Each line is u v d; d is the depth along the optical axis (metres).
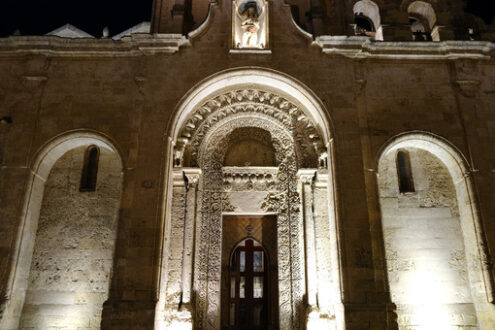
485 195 13.95
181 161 14.98
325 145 15.15
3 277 12.80
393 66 15.62
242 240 15.45
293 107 15.89
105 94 14.95
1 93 15.01
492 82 15.45
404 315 13.60
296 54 15.59
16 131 14.45
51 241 14.34
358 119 14.75
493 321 12.74
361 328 12.16
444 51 15.70
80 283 13.87
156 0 17.59
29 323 13.43
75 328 13.41
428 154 15.56
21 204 13.59
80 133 14.45
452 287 13.95
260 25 16.92
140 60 15.36
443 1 17.41
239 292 14.97
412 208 14.85
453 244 14.41
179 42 15.41
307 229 14.44
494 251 13.25
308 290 13.73
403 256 14.26
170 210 14.25
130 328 12.00
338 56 15.58
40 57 15.34
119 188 15.00
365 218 13.39
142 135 14.27
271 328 14.38
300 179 15.10
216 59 15.41
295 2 18.45
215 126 15.88
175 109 14.64
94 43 15.43
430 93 15.23
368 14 18.27
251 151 16.12
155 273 12.67
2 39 15.30
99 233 14.45
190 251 14.06
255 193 15.49
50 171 15.22
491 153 14.50
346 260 12.92
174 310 13.35
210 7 16.23
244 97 16.02
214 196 15.29
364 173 14.04
